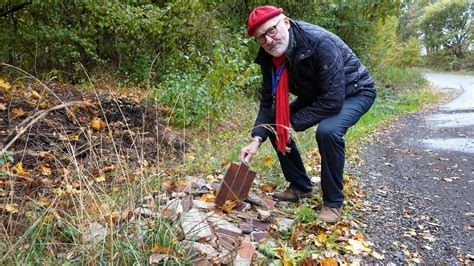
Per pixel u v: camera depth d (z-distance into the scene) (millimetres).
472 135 7102
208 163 3691
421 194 3768
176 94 5359
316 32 2678
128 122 4520
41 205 2215
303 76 2783
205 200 2795
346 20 13148
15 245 1779
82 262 1795
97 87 6574
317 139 2756
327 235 2633
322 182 2854
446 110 11344
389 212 3246
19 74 6094
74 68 7039
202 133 5188
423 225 3016
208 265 1949
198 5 7934
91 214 2182
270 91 3049
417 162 5113
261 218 2654
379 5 13430
